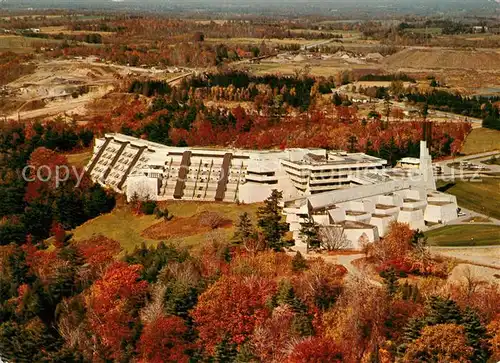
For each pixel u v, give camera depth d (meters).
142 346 194.00
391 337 187.25
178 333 194.25
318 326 192.62
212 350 191.25
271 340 188.25
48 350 198.00
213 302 199.62
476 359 177.62
